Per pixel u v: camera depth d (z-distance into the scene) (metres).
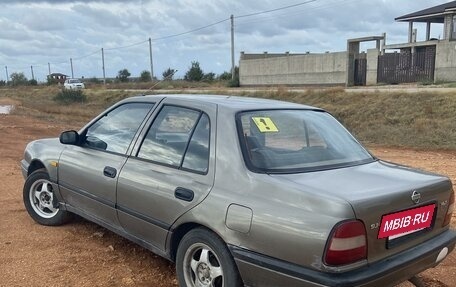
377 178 3.56
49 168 5.44
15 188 7.66
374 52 34.53
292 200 3.18
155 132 4.36
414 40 40.34
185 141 4.04
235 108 3.96
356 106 22.62
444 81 29.17
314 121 4.34
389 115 20.27
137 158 4.38
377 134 17.28
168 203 3.88
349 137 4.43
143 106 4.66
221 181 3.59
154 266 4.60
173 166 4.01
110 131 4.88
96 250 4.96
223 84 54.47
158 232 4.04
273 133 3.90
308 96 27.81
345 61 38.41
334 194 3.11
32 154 5.73
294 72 44.47
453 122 17.36
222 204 3.47
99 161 4.74
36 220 5.71
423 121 18.06
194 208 3.66
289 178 3.42
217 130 3.83
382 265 3.17
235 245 3.37
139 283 4.23
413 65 32.28
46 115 28.41
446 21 35.28
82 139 5.18
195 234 3.67
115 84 70.31
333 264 2.95
